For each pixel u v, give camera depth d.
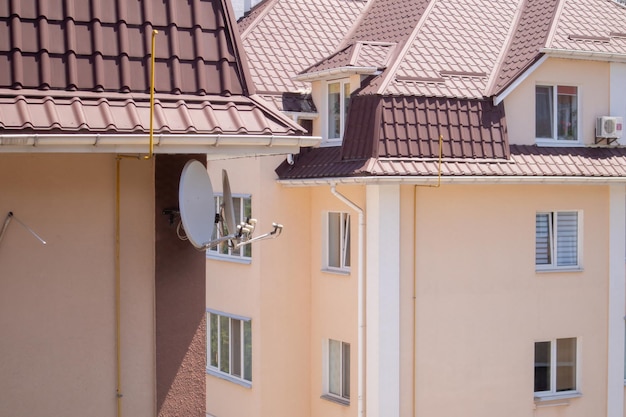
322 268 24.41
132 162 10.42
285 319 24.56
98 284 10.31
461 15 25.84
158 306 10.58
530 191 23.78
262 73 25.19
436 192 22.73
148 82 10.07
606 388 24.89
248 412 24.80
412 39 24.27
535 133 24.17
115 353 10.43
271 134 10.00
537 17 25.56
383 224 22.09
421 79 23.00
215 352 26.38
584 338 24.56
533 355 23.94
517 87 23.80
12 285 9.95
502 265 23.50
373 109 22.23
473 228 23.16
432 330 22.75
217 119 9.98
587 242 24.58
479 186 23.20
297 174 23.61
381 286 22.12
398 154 21.88
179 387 10.71
